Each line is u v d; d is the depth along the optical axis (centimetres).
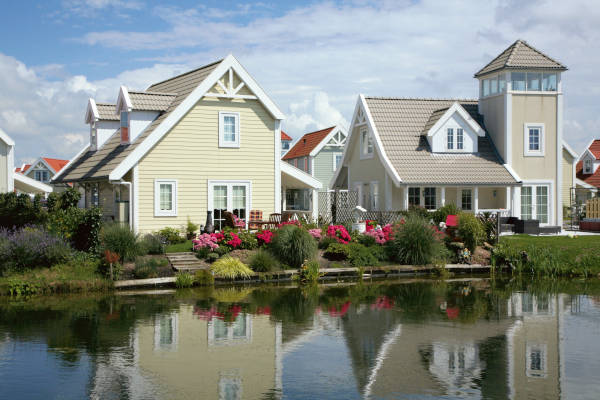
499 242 2489
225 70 2511
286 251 2116
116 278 1867
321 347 1199
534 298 1747
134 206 2364
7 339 1241
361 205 3456
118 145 2639
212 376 1019
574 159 4038
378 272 2192
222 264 1991
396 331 1333
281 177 2866
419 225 2297
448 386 976
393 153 3067
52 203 2289
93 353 1145
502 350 1187
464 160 3111
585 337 1288
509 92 3141
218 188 2545
